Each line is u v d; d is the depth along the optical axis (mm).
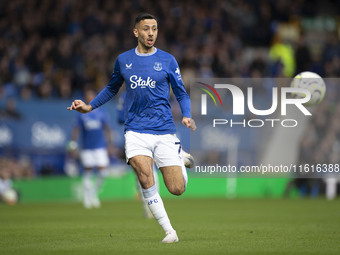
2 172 57594
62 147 64938
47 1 84625
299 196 73500
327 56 95125
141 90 24391
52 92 71375
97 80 77125
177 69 24750
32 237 27562
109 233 29562
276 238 27078
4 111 61906
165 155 24438
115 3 87250
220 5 96250
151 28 24375
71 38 79375
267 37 97688
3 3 83500
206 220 38562
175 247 23109
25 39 81062
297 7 102000
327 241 25812
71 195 64750
